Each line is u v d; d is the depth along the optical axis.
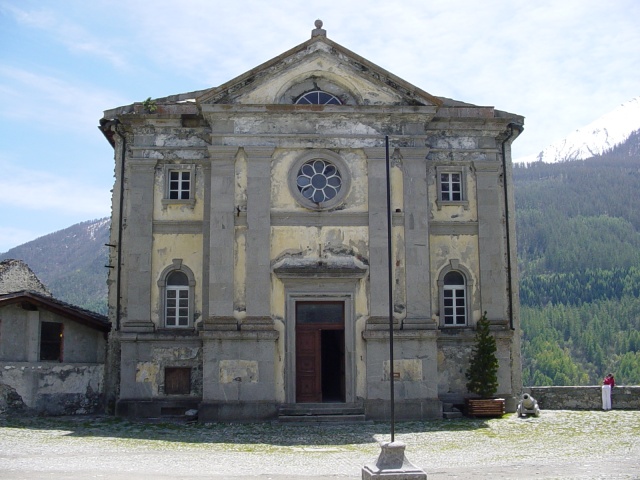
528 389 30.53
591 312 135.62
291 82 29.08
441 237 29.88
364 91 29.16
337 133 28.67
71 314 29.45
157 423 26.64
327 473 16.83
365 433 24.00
